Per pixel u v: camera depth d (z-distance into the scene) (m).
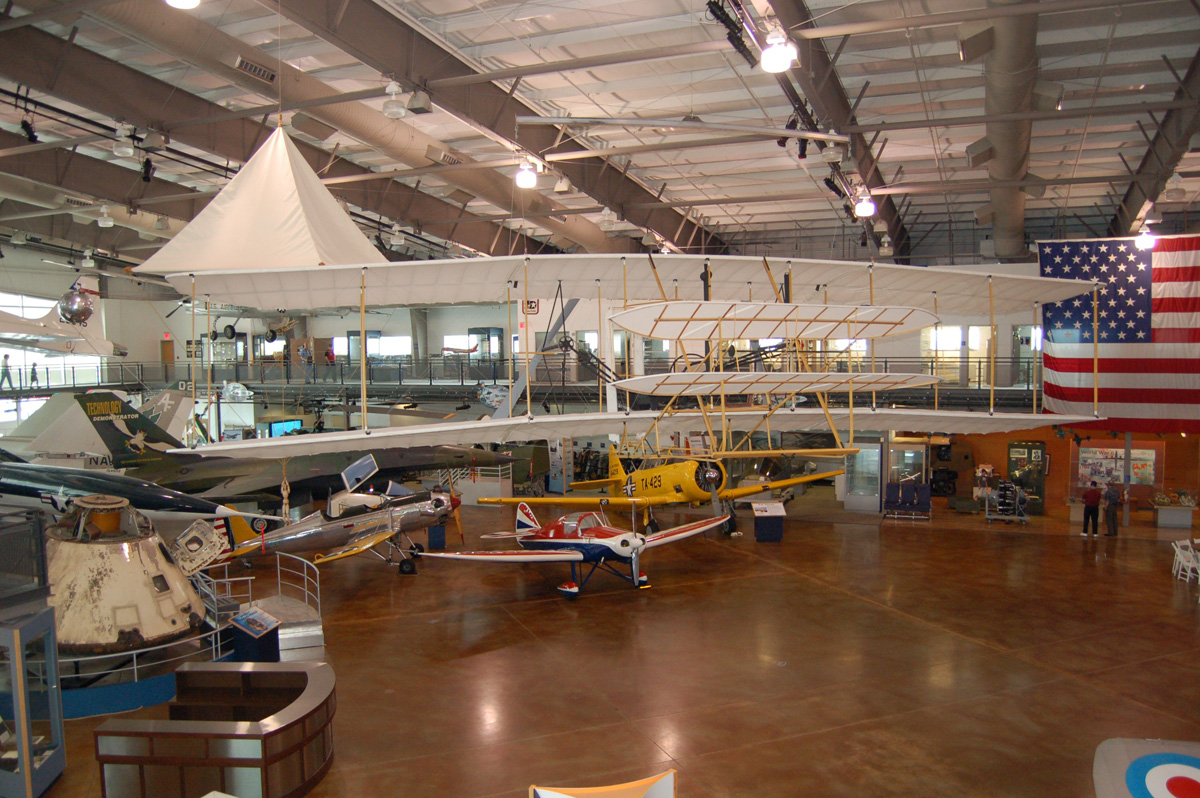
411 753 6.91
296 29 11.28
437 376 28.25
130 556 8.20
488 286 9.57
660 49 10.09
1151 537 15.64
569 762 6.74
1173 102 11.23
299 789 6.07
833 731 7.30
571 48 11.76
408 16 10.23
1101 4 8.49
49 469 12.69
